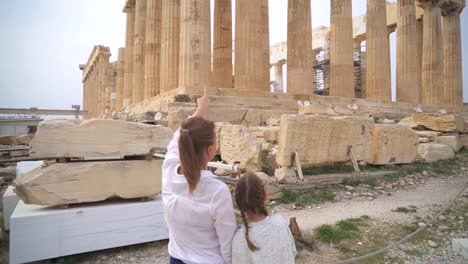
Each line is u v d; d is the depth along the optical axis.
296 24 17.86
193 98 13.44
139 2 23.84
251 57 16.58
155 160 5.09
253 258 1.96
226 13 19.80
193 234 1.91
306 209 6.60
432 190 8.35
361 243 5.04
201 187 1.87
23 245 4.04
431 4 24.30
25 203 4.24
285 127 8.02
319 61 33.16
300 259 4.50
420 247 5.02
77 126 4.54
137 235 4.74
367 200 7.33
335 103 17.73
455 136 13.02
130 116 12.88
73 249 4.30
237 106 14.23
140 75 23.59
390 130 10.39
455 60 26.19
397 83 22.55
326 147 8.75
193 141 1.85
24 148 13.35
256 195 2.08
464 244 4.79
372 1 20.47
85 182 4.56
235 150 8.38
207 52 15.22
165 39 17.89
